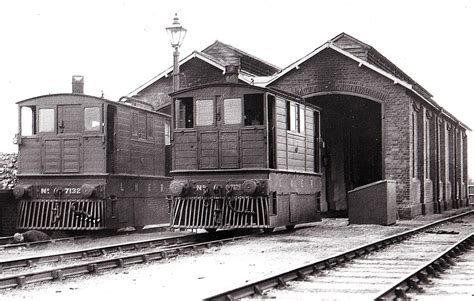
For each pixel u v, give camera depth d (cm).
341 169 3584
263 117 1845
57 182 1878
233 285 972
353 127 3756
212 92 1853
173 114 1894
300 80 2942
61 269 1054
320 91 2914
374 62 3403
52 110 1905
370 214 2372
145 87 3158
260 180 1781
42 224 1866
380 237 1842
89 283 1009
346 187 3609
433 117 3516
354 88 2875
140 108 2098
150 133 2184
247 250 1488
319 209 2266
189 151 1870
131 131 2034
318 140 2288
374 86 2850
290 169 1975
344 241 1716
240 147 1820
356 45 3222
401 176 2806
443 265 1145
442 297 848
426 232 2000
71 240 1822
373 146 3809
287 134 1952
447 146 4103
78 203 1853
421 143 3123
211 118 1855
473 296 853
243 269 1162
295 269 1005
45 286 980
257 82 3005
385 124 2836
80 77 2055
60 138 1892
